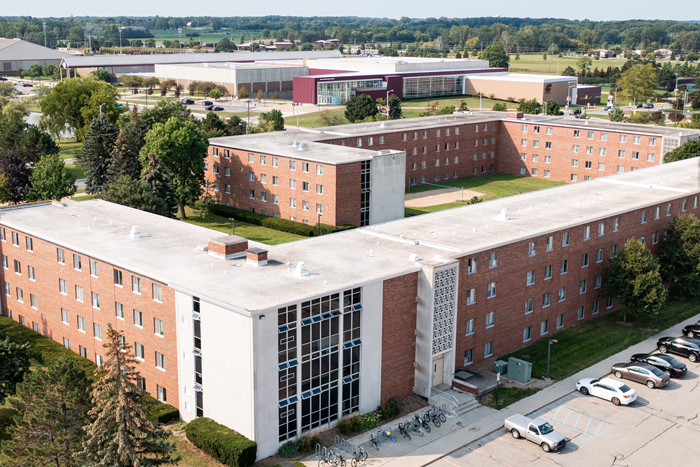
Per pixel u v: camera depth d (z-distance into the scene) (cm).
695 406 5197
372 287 4891
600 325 6694
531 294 6159
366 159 9250
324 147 10162
